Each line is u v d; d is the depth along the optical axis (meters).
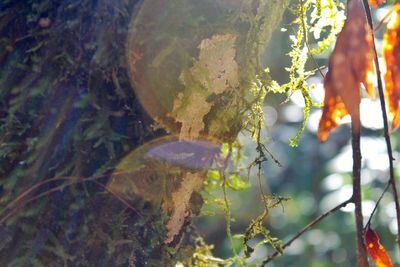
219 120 1.09
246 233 1.14
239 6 1.05
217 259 1.21
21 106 1.04
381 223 2.15
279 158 2.94
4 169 1.04
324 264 2.47
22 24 1.04
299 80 1.14
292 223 2.70
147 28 1.03
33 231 1.04
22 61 1.04
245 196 2.95
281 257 2.57
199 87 1.06
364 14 1.03
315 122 2.76
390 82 1.07
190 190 1.09
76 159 1.04
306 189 2.82
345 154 2.36
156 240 1.06
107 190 1.04
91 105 1.04
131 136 1.05
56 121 1.04
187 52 1.04
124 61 1.03
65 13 1.03
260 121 1.13
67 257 1.03
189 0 1.04
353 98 1.02
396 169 2.17
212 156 1.10
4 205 1.04
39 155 1.04
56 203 1.04
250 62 1.09
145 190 1.05
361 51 1.02
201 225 3.05
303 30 1.12
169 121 1.06
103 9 1.03
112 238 1.04
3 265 1.04
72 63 1.03
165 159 1.06
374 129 2.17
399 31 1.07
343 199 2.35
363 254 1.05
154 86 1.04
